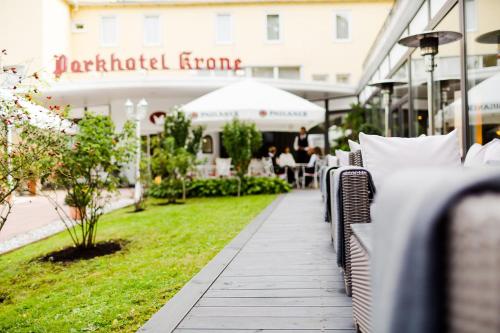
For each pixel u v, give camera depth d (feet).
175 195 34.81
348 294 9.14
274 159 43.29
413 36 17.66
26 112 12.19
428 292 2.09
